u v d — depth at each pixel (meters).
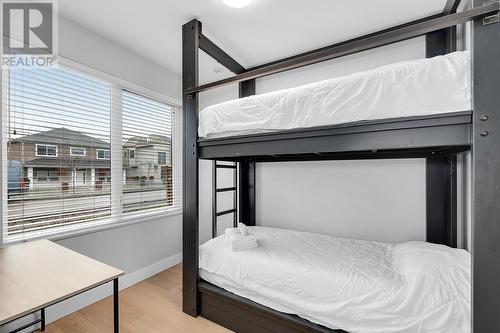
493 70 0.92
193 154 1.89
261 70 1.50
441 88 1.03
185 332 1.71
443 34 1.96
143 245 2.58
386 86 1.15
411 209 2.14
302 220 2.69
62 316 1.86
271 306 1.56
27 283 1.09
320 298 1.39
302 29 2.13
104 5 1.77
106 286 2.18
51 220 1.88
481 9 0.91
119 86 2.39
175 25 2.03
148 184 2.73
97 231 2.13
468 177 1.69
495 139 0.91
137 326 1.77
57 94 1.90
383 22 2.03
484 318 0.92
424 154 2.01
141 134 2.66
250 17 1.95
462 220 1.81
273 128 1.48
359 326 1.25
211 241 2.12
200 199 3.50
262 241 2.14
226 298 1.72
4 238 1.65
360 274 1.40
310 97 1.36
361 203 2.37
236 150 1.67
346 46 1.23
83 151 2.10
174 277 2.61
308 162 2.65
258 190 2.98
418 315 1.13
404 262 1.50
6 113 1.66
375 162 2.30
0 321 0.83
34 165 1.79
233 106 1.67
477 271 0.93
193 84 1.91
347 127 1.25
